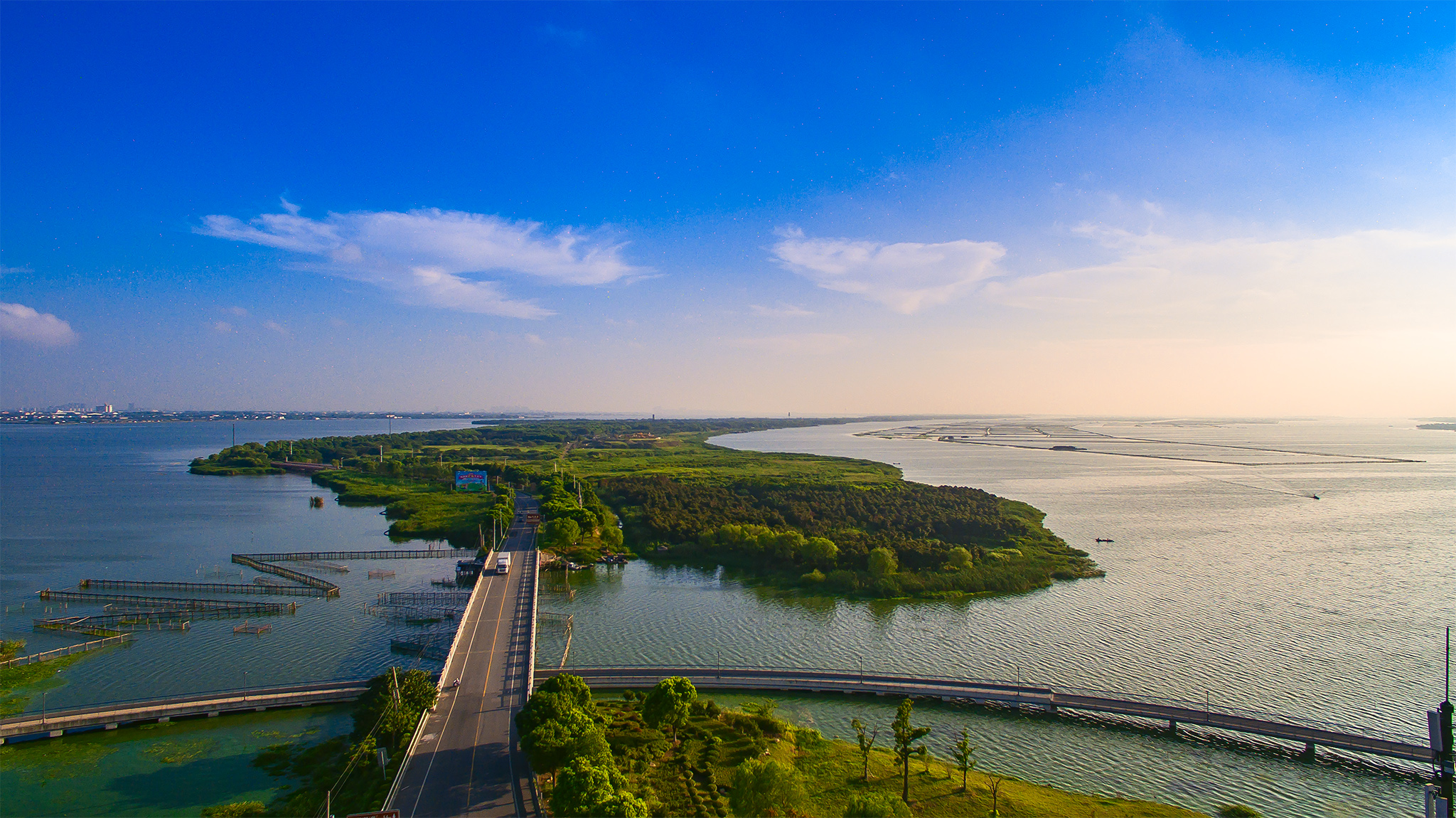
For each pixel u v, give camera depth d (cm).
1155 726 8369
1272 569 15662
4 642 10862
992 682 9256
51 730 7856
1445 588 14162
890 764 7400
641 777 6794
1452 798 3584
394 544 18975
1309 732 7862
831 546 15162
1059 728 8375
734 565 16025
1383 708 8875
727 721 8088
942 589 13838
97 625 11838
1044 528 18788
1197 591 13950
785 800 6250
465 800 6281
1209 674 9875
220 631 11712
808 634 11519
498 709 8094
